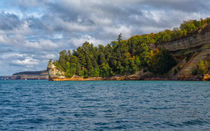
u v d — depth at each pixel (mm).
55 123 17250
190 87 66625
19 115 20812
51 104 29031
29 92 55719
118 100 32906
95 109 24109
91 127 15852
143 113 20984
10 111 23266
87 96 40969
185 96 37438
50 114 21219
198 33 143875
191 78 137000
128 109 23672
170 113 20703
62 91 57781
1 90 67000
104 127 15797
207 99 32250
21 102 31953
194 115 19469
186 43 153125
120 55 197375
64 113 21719
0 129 15609
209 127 15273
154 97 36594
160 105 26359
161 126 15742
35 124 17000
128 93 46562
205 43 138500
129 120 17922
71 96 41406
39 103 30375
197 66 134625
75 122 17531
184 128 15109
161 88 63562
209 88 60844
